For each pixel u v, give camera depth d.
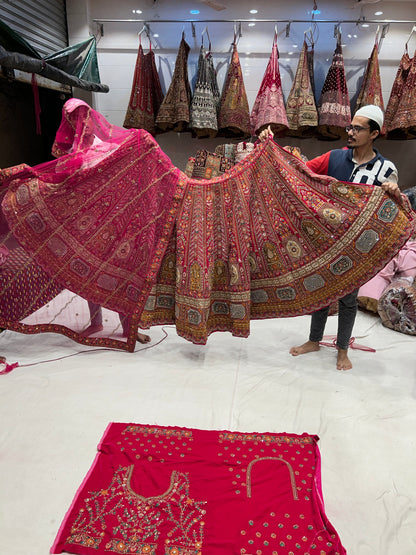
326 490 1.42
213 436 1.67
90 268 2.27
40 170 2.15
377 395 2.00
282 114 3.27
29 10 3.05
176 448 1.60
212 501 1.35
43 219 2.17
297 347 2.43
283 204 2.13
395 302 2.74
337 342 2.26
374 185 2.00
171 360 2.31
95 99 3.76
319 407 1.90
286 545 1.19
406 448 1.64
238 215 2.19
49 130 3.59
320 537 1.22
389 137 3.66
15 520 1.29
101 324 2.41
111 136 2.24
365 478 1.48
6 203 2.12
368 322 2.92
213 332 2.49
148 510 1.31
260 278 2.26
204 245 2.21
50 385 2.03
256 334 2.69
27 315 2.30
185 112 3.29
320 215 2.04
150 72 3.47
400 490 1.43
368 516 1.33
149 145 2.17
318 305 2.16
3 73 2.59
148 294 2.27
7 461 1.53
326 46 3.62
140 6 3.58
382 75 3.73
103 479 1.43
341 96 3.29
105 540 1.20
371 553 1.20
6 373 2.13
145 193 2.20
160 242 2.24
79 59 3.09
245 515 1.29
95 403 1.89
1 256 2.21
